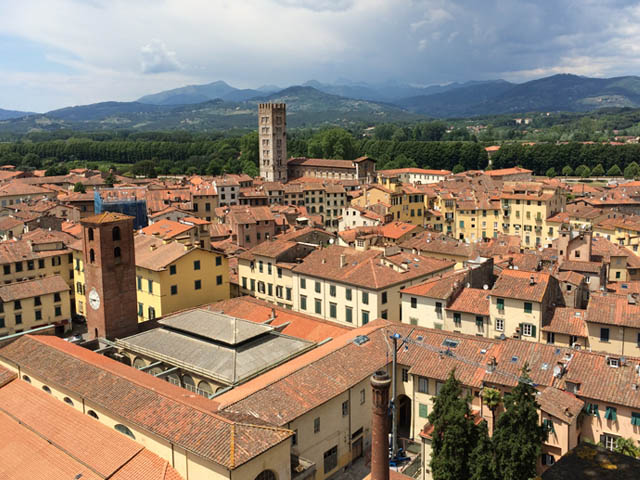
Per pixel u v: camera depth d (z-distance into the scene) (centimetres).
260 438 5619
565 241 12838
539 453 6100
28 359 8006
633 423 6462
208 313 9050
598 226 18562
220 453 5366
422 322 10506
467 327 9925
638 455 5941
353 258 12200
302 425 6675
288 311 10725
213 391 7581
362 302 10962
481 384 7319
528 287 9531
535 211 19962
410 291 10594
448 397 6384
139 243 13088
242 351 7981
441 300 10138
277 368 7700
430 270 11931
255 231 17488
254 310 10938
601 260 13138
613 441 6619
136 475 5741
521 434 6044
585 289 11006
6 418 7131
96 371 7250
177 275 11481
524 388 6150
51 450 6344
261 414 6356
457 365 7712
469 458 6209
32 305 12612
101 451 6141
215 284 12200
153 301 11488
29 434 6706
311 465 6247
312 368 7369
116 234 9531
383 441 4381
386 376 4334
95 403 6681
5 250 13888
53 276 13300
